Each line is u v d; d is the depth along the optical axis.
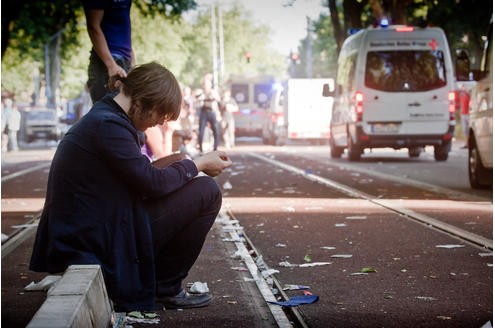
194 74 114.56
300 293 7.61
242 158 31.66
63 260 6.05
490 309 6.91
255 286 7.92
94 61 9.80
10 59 67.44
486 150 16.45
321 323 6.50
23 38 50.91
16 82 80.94
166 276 6.86
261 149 41.81
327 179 20.42
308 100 46.59
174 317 6.68
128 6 9.98
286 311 7.00
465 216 12.82
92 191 6.13
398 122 27.31
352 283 8.01
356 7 42.56
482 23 46.16
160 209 6.47
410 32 27.44
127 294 6.12
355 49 28.20
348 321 6.57
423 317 6.67
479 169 17.19
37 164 31.09
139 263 6.26
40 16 49.44
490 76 16.22
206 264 9.08
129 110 6.30
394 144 27.41
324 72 105.81
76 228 6.08
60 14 50.34
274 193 17.08
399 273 8.45
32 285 7.85
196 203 6.57
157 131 11.12
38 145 61.81
